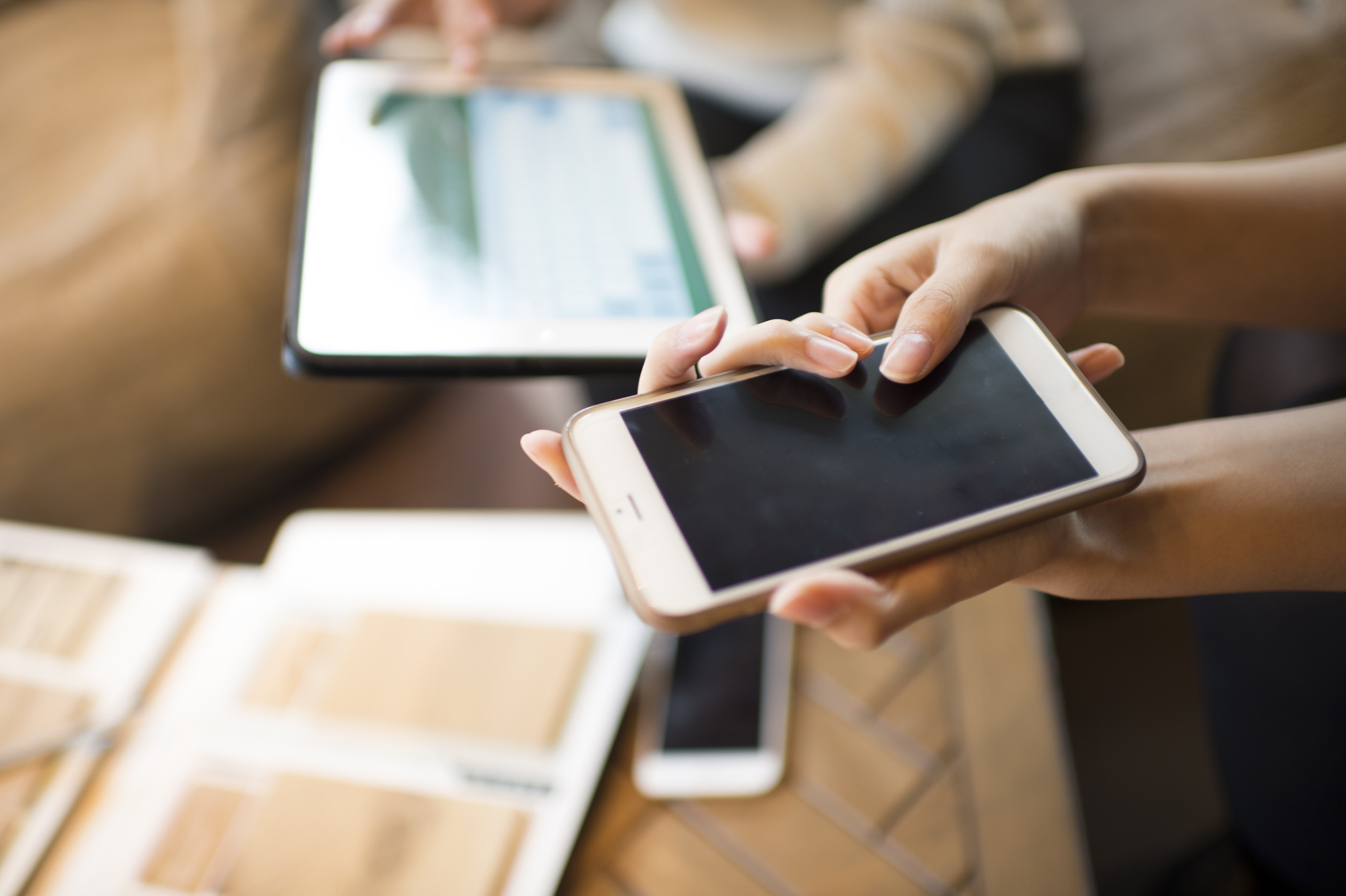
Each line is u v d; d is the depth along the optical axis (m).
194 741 0.56
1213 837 0.82
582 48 1.27
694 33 0.95
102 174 1.01
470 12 0.73
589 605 0.62
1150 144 0.75
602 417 0.33
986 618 0.59
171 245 0.96
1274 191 0.40
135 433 0.96
